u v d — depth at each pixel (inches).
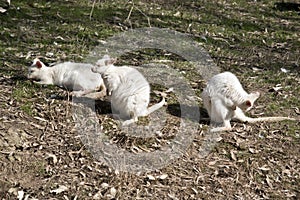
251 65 313.9
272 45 346.9
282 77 301.4
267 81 295.1
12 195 215.2
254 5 429.4
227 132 249.0
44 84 271.6
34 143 234.2
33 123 243.8
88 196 217.3
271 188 226.5
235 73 301.7
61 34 328.8
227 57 321.1
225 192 223.1
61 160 228.8
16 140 233.9
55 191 217.3
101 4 384.2
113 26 349.1
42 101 257.8
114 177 224.2
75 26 342.0
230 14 396.2
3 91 261.6
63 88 270.7
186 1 417.4
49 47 310.5
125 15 369.1
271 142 246.4
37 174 222.8
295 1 450.0
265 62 319.9
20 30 328.2
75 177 223.3
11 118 244.4
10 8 355.6
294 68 315.0
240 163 234.8
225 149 240.7
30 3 369.1
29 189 217.6
